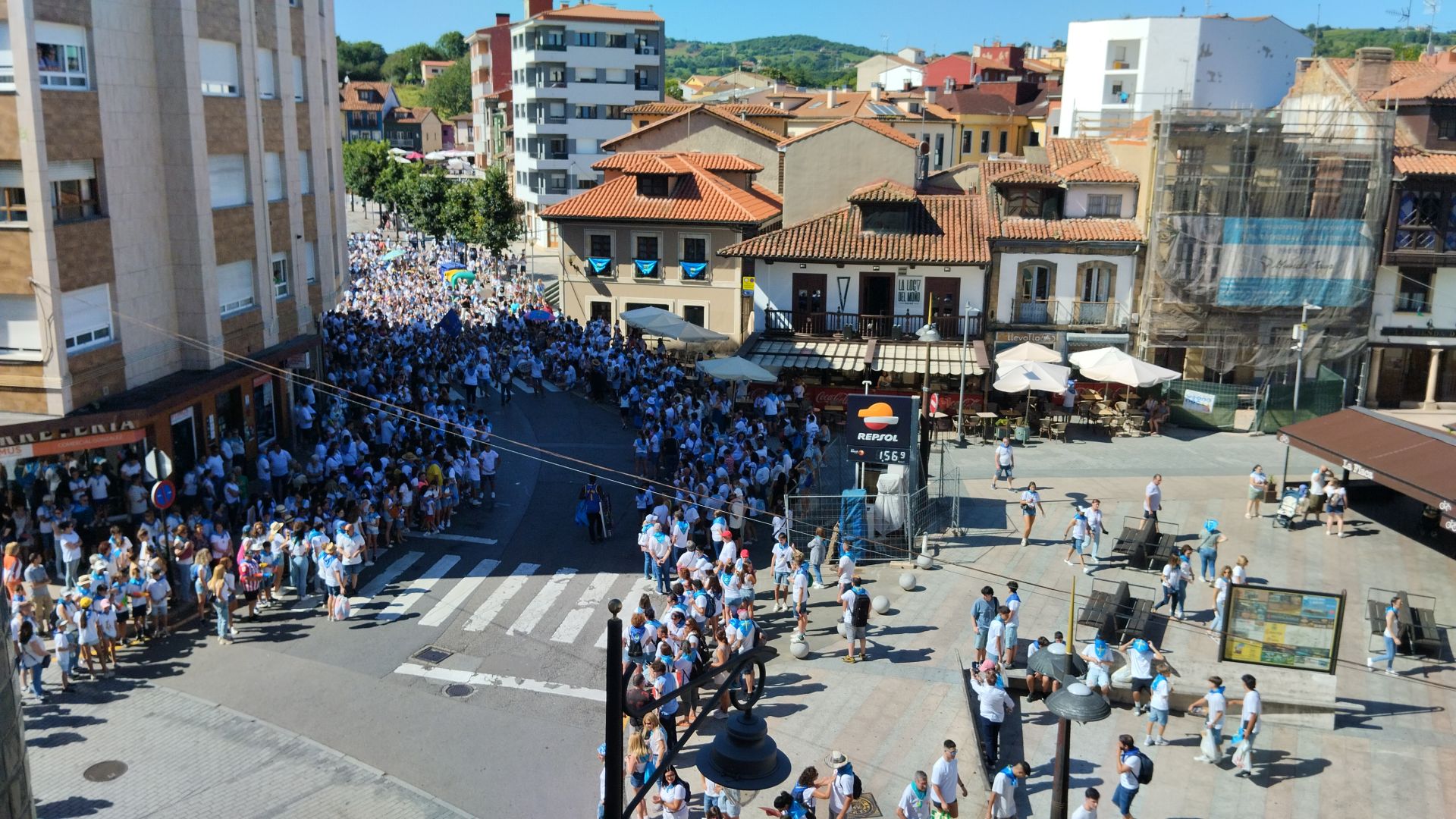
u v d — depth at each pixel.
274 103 33.06
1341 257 40.94
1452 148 44.25
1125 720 20.88
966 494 33.16
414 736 19.14
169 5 27.36
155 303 27.95
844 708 20.73
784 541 26.34
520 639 22.86
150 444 26.23
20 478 24.89
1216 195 40.62
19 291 23.77
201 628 23.06
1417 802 18.22
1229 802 18.16
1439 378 44.38
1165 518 31.45
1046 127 85.56
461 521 29.89
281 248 33.81
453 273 65.69
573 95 92.25
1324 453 30.44
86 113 24.97
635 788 16.73
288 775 17.88
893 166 47.94
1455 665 23.16
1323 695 20.73
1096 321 42.59
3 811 6.12
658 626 20.94
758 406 38.81
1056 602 25.55
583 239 51.25
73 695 20.16
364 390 37.09
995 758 18.91
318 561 23.53
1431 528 30.11
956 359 40.53
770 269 43.56
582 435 38.22
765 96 99.56
